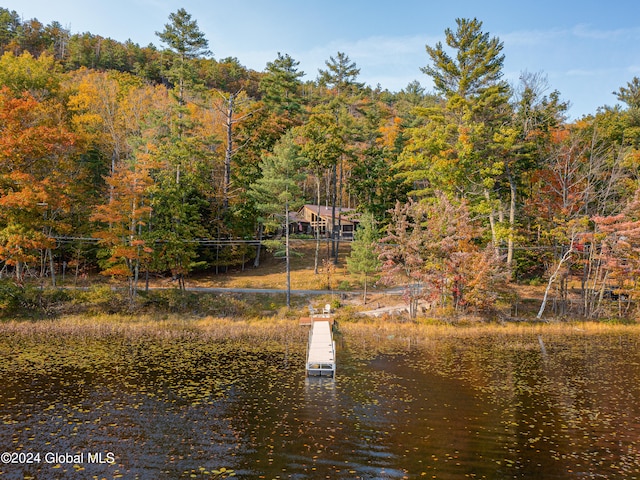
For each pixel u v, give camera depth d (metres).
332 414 17.09
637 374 23.66
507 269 43.47
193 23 67.12
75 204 46.75
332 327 36.22
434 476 12.24
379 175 58.94
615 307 44.16
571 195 43.81
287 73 65.38
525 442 14.73
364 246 46.28
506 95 49.19
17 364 23.62
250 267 59.22
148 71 113.81
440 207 42.84
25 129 38.62
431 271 40.44
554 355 28.38
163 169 50.97
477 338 34.41
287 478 11.98
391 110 104.62
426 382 21.84
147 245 42.41
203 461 12.95
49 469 12.37
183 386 20.47
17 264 38.75
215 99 68.81
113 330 34.22
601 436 15.35
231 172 62.75
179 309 41.34
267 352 28.31
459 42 49.22
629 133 57.56
